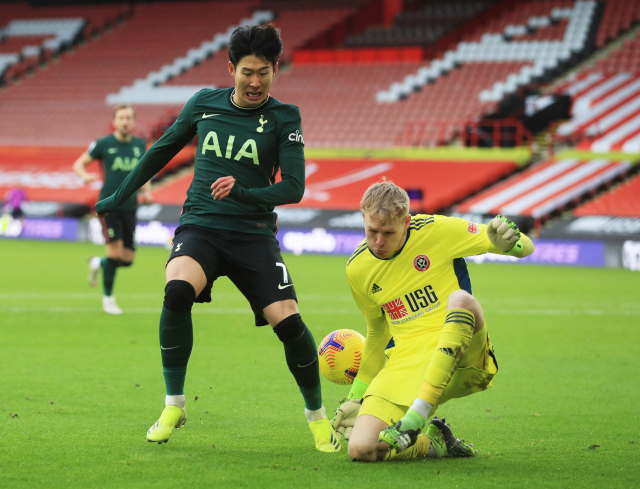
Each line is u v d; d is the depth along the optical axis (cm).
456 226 984
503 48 7469
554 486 846
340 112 7325
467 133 6638
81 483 838
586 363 1747
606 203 5606
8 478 853
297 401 1325
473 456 985
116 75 8600
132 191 1064
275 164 1041
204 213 1011
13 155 8050
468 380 966
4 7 10094
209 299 1045
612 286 3634
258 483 844
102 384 1434
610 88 6781
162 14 9281
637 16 7406
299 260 5047
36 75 8938
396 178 6366
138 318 2366
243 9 9000
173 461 934
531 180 5969
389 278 989
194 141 7300
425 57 7738
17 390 1361
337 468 909
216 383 1474
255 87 982
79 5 9794
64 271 3897
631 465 941
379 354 1053
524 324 2392
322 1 8775
